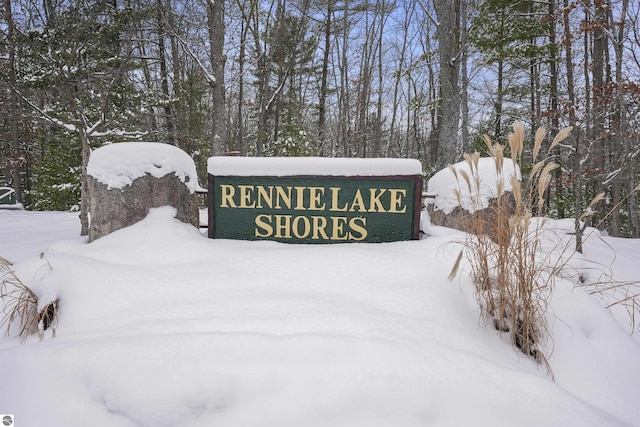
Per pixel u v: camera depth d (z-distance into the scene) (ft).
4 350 5.52
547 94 40.24
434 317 6.66
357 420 4.52
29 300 7.25
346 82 56.08
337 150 60.70
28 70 25.64
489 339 6.38
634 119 26.84
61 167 35.99
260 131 43.86
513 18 34.71
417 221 10.04
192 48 35.22
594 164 32.40
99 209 10.57
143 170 10.62
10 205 36.60
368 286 7.43
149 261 8.70
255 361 5.23
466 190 10.22
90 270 7.73
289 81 64.64
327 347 5.43
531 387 4.99
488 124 45.85
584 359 5.89
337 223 10.33
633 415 5.10
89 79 19.48
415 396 4.79
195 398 4.84
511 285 6.61
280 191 10.48
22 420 4.67
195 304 6.79
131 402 4.84
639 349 6.03
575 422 4.55
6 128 45.32
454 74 26.48
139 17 26.11
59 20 17.39
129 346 5.42
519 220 6.40
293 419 4.57
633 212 34.55
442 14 26.30
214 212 10.73
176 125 37.70
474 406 4.71
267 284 7.58
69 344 5.54
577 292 6.91
